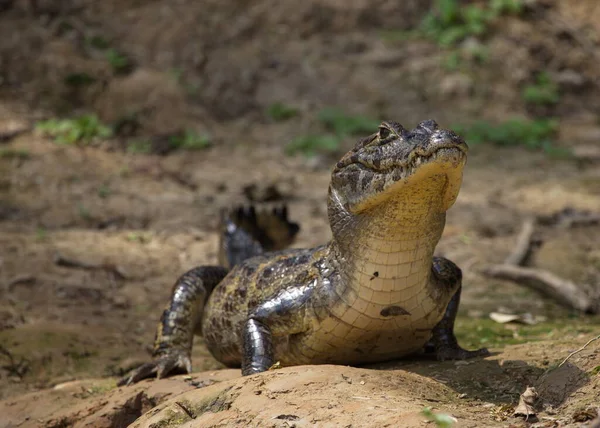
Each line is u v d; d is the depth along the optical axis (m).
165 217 15.19
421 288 7.07
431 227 6.69
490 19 25.05
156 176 17.61
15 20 21.84
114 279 12.05
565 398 5.84
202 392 6.28
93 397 7.95
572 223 15.48
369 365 7.73
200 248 13.73
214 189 17.22
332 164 19.42
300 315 7.30
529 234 14.05
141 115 20.23
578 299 11.14
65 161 17.38
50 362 9.15
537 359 6.93
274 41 23.66
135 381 8.27
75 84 20.47
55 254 12.64
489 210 16.34
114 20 22.88
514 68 23.94
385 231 6.64
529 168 19.75
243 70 22.47
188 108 20.91
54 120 18.92
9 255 12.51
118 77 21.00
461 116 22.38
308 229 14.86
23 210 14.95
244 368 7.34
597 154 20.80
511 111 22.95
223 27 23.50
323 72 22.88
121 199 15.92
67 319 10.45
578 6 26.03
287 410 5.59
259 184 17.56
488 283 12.42
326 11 24.45
